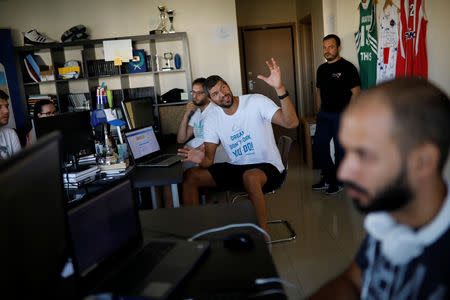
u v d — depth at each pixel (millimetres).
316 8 5352
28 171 694
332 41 4094
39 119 2504
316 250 2820
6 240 612
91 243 1108
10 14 5164
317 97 4391
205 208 1754
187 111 4230
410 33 4211
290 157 6211
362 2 4512
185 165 3484
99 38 5227
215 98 2855
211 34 5211
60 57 5246
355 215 3443
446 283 647
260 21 7453
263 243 1328
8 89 4980
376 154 595
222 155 3943
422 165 587
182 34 4957
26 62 5004
